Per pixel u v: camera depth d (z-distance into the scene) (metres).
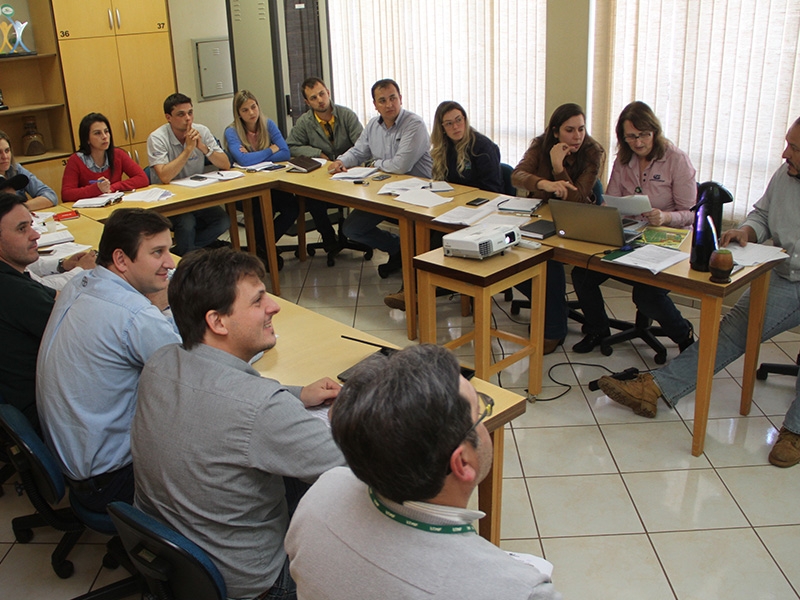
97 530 1.91
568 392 3.28
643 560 2.28
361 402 0.89
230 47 5.57
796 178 2.88
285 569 1.57
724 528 2.40
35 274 3.04
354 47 5.54
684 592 2.15
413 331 3.86
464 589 0.87
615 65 4.01
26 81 5.03
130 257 1.98
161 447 1.43
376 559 0.91
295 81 5.48
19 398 2.15
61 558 2.25
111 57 5.13
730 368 3.42
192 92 5.74
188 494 1.42
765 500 2.53
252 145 5.05
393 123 4.53
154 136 4.52
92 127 4.16
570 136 3.47
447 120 3.98
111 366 1.87
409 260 3.77
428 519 0.91
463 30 4.73
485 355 2.89
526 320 4.04
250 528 1.48
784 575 2.20
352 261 5.19
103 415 1.88
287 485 1.86
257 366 2.12
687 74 3.71
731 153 3.67
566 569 2.26
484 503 2.05
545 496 2.60
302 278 4.89
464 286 2.88
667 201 3.42
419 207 3.70
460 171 4.09
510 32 4.46
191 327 1.49
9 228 2.28
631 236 3.02
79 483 1.90
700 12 3.58
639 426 3.00
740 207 3.72
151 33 5.31
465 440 0.90
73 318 1.88
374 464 0.88
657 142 3.36
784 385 3.27
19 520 2.41
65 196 4.15
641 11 3.81
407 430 0.86
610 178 3.60
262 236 5.12
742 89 3.54
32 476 2.00
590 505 2.54
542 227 3.20
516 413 1.87
